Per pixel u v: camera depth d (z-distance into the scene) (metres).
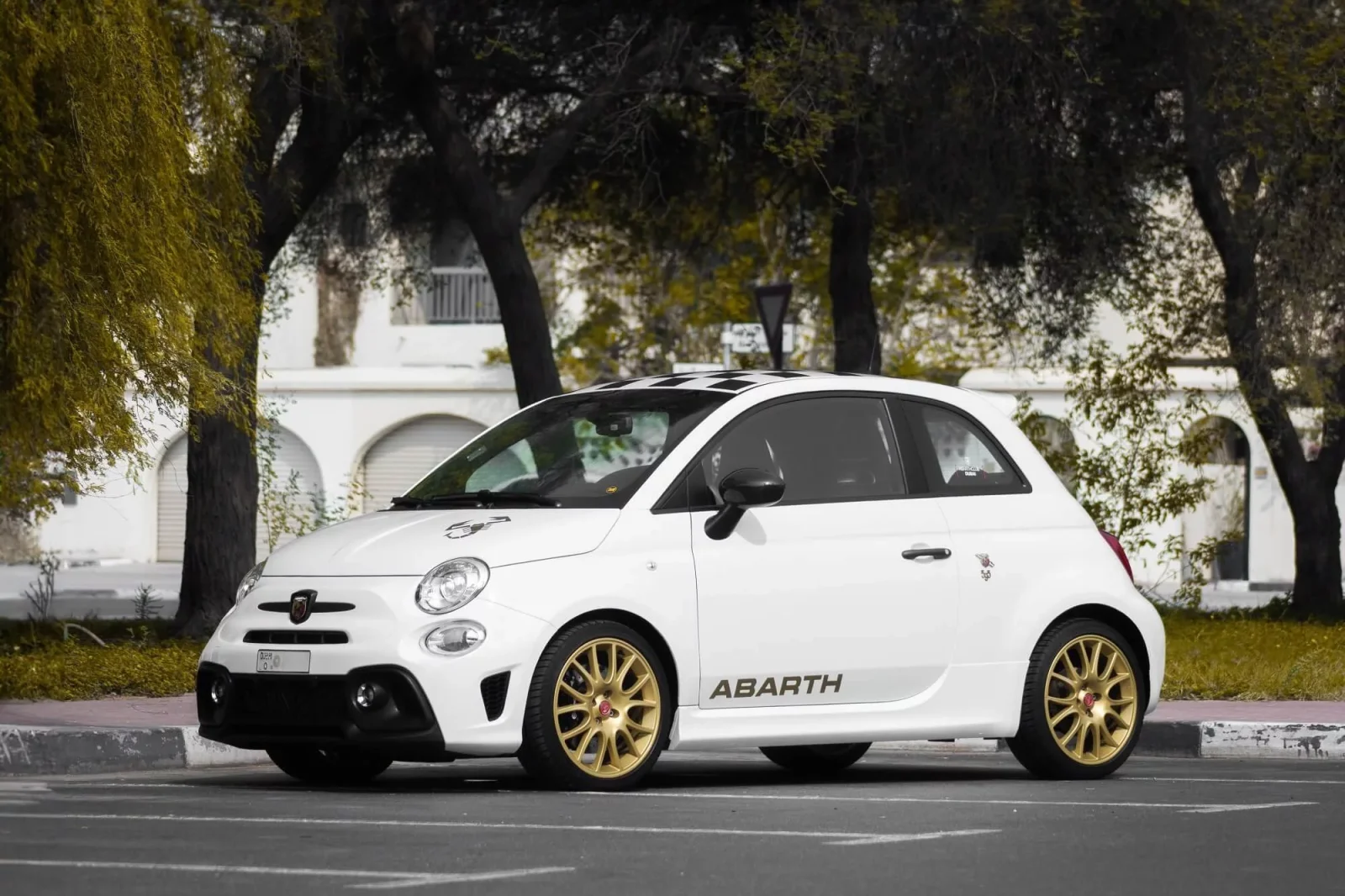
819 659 18.53
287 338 83.56
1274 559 78.38
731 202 47.47
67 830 14.75
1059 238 43.41
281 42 32.38
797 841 14.18
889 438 19.59
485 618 17.00
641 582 17.67
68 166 21.70
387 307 83.50
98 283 22.09
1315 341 42.66
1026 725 19.61
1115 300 45.62
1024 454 20.42
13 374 22.02
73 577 76.31
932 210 39.94
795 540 18.58
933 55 36.75
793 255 51.44
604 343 75.50
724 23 39.19
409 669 16.86
